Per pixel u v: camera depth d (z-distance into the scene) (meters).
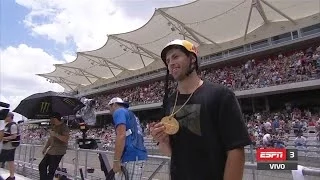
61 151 6.54
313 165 9.74
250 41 32.88
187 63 2.03
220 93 1.89
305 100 26.52
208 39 36.88
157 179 5.06
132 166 4.08
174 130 1.96
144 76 44.88
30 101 7.41
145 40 41.59
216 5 31.03
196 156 1.88
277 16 30.73
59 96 7.35
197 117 1.90
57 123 6.57
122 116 4.10
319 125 15.96
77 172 7.11
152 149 15.42
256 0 28.14
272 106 28.19
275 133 17.97
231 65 33.41
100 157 6.08
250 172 4.67
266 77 26.73
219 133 1.86
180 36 38.44
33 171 9.09
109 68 53.97
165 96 2.22
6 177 8.23
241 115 1.87
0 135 4.82
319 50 23.52
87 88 65.06
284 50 28.98
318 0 26.88
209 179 1.85
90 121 7.63
